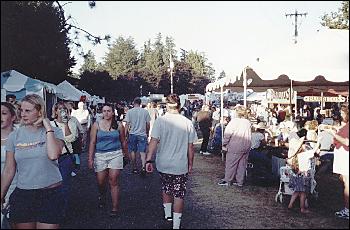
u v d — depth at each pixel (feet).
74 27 45.78
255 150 35.32
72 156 25.00
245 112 32.65
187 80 257.75
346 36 29.14
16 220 15.49
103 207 25.49
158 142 21.47
